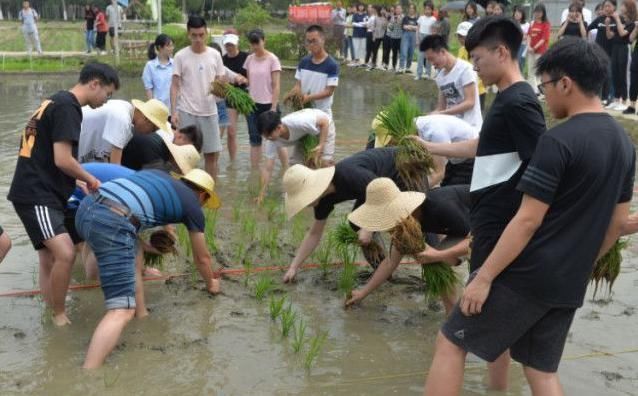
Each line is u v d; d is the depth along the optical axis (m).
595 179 3.03
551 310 3.26
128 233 4.52
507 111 3.50
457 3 21.06
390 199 4.66
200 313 5.30
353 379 4.36
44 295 5.33
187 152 5.54
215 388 4.23
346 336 4.95
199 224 4.92
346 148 11.54
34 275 6.03
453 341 3.38
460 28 9.25
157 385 4.26
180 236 6.72
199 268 5.29
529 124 3.46
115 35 24.44
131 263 4.56
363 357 4.65
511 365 4.55
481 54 3.61
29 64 24.91
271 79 9.43
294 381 4.33
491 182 3.59
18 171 4.87
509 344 3.29
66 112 4.76
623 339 4.85
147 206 4.58
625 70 12.40
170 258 6.34
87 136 6.22
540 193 3.00
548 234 3.11
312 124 7.20
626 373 4.40
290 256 6.49
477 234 3.67
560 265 3.12
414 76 19.05
